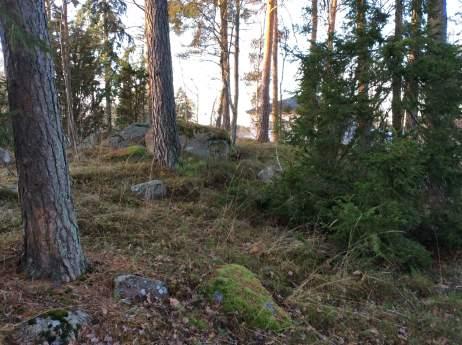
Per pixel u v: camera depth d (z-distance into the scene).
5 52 3.21
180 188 6.71
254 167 8.62
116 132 10.58
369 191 5.14
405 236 5.80
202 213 5.93
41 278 3.44
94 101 13.53
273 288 4.22
